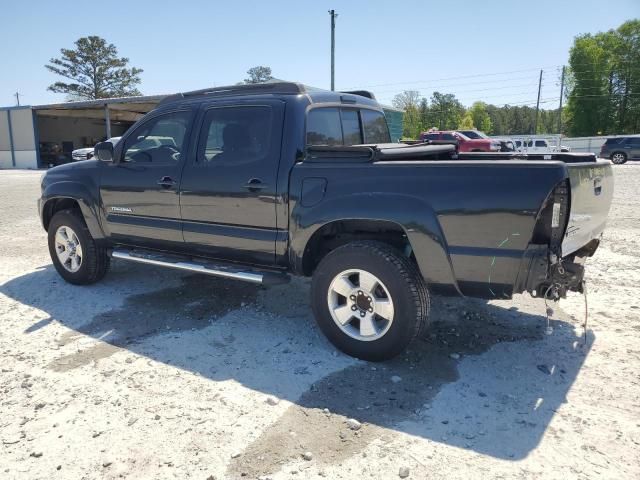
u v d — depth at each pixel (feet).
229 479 8.14
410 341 11.53
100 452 8.88
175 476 8.25
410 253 12.32
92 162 17.20
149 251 16.60
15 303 16.57
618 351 12.41
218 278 18.89
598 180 11.79
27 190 54.70
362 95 18.26
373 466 8.40
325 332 12.53
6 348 13.10
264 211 13.07
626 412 9.82
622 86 208.44
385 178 11.27
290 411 10.05
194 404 10.36
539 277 10.19
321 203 12.01
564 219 10.03
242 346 13.08
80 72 202.90
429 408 10.06
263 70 229.25
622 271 18.90
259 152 13.19
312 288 12.54
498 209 10.11
